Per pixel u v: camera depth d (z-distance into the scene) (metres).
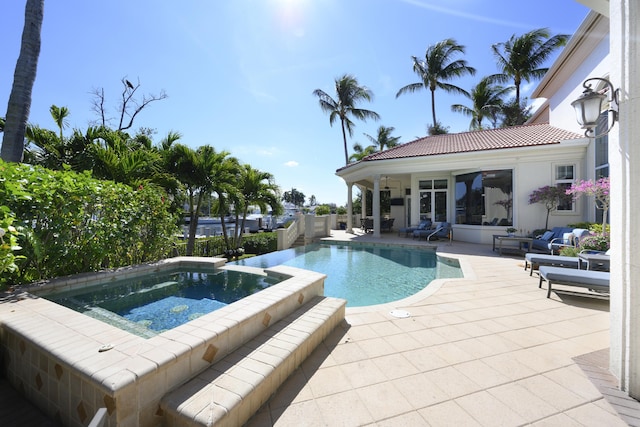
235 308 3.01
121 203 5.07
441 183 13.88
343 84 26.98
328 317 3.48
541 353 3.05
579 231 7.51
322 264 9.13
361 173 15.14
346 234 16.62
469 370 2.73
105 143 8.33
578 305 4.58
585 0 3.10
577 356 2.98
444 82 24.88
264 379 2.21
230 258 12.31
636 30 2.29
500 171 11.47
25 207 3.69
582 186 7.55
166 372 1.96
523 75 23.05
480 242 11.91
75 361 1.89
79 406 1.88
